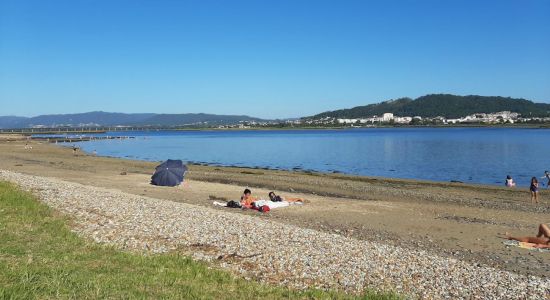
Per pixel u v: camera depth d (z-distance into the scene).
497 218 26.39
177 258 13.41
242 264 13.70
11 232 14.41
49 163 59.06
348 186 41.03
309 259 14.41
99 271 11.03
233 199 30.94
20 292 8.62
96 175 44.78
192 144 139.50
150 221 18.81
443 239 20.67
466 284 12.90
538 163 66.94
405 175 54.59
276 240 16.59
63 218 18.00
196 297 9.84
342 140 154.00
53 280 9.65
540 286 13.00
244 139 179.38
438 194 37.12
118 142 154.25
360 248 16.30
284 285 12.07
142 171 51.25
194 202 28.98
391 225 23.47
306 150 103.94
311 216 25.41
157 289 10.09
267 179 45.28
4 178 30.20
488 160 72.12
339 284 12.41
